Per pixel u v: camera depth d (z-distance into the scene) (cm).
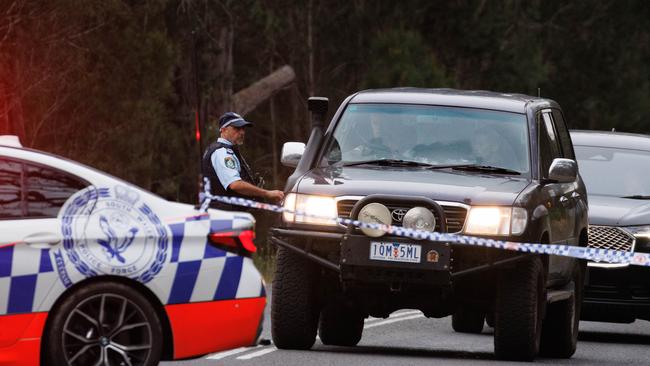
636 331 4944
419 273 3331
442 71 10444
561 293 3709
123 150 8069
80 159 7906
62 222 2602
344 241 3362
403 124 3731
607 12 13288
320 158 3694
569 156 4153
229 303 2705
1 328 2550
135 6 8512
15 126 7731
